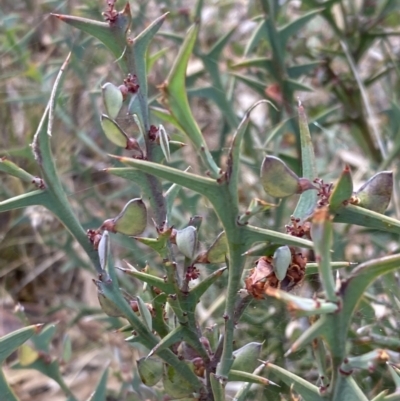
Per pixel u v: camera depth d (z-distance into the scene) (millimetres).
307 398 190
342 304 172
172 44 583
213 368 224
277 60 414
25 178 215
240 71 553
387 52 518
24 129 605
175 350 232
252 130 512
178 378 224
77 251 540
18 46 527
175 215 442
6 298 580
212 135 588
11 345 211
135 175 219
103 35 214
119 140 215
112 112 213
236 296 202
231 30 439
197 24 167
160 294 224
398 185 400
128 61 216
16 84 614
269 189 192
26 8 627
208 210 428
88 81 559
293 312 168
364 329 293
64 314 559
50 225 529
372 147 504
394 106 428
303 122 208
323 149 563
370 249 460
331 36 561
